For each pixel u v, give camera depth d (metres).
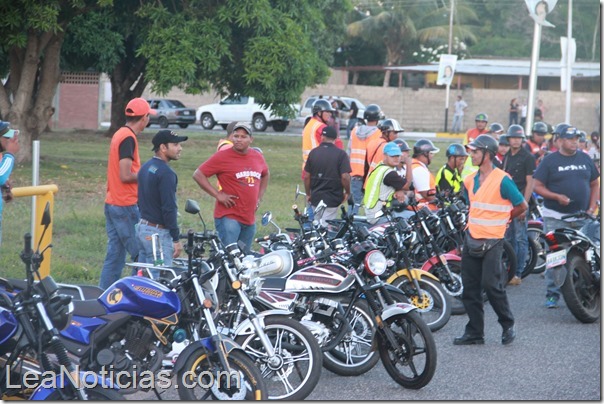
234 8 26.19
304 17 29.03
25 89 25.52
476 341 9.92
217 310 7.43
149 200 9.30
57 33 25.44
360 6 70.38
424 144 13.14
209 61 25.84
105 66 34.72
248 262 7.36
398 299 8.70
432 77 66.50
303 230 9.18
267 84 26.67
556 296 11.92
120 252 10.27
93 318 6.82
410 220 11.45
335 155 13.06
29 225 11.55
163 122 49.44
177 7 27.50
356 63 70.00
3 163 9.16
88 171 25.27
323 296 8.22
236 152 10.36
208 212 18.27
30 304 6.29
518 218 13.11
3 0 23.45
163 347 7.16
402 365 8.23
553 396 8.02
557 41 71.88
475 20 75.62
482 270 9.85
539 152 17.66
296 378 8.32
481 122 18.66
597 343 10.04
